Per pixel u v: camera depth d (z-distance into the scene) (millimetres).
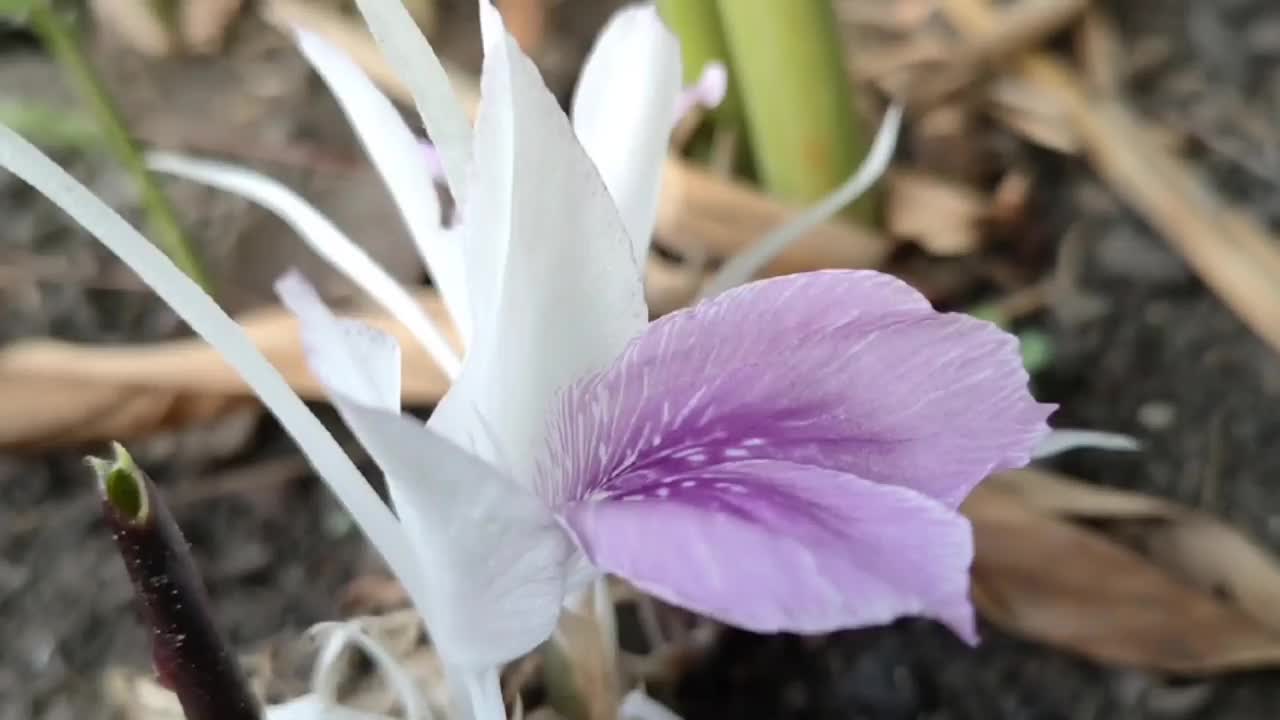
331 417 351
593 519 217
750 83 354
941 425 226
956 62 417
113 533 216
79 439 340
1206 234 370
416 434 206
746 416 228
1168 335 365
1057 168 406
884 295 225
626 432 229
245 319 348
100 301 379
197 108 425
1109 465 344
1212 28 427
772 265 365
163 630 221
